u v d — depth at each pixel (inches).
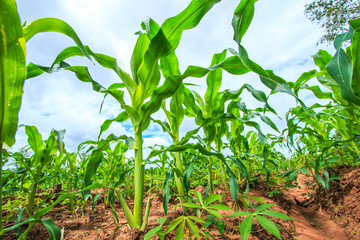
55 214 67.2
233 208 61.9
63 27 35.8
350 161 86.4
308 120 85.4
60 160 74.1
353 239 52.8
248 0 41.9
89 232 52.7
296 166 91.0
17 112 23.5
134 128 49.5
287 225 59.5
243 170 53.4
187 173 59.2
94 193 94.7
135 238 40.9
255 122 58.7
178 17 44.4
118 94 54.0
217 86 69.1
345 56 32.1
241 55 43.6
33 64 44.4
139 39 53.5
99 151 54.9
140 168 47.1
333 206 74.2
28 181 74.9
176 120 67.0
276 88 45.8
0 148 22.8
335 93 62.9
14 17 19.3
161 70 66.1
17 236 43.5
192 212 57.9
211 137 69.1
